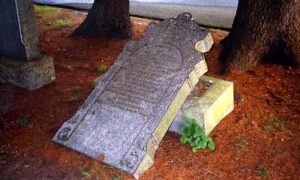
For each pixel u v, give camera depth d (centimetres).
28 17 229
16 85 246
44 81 247
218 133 200
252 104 224
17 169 178
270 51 263
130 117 190
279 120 209
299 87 238
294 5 245
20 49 238
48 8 450
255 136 198
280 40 256
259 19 254
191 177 172
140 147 178
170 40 210
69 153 188
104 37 334
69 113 218
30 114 218
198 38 204
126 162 175
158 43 212
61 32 355
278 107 221
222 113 209
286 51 258
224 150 188
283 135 198
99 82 211
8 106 226
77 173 175
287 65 263
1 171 177
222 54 275
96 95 205
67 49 311
